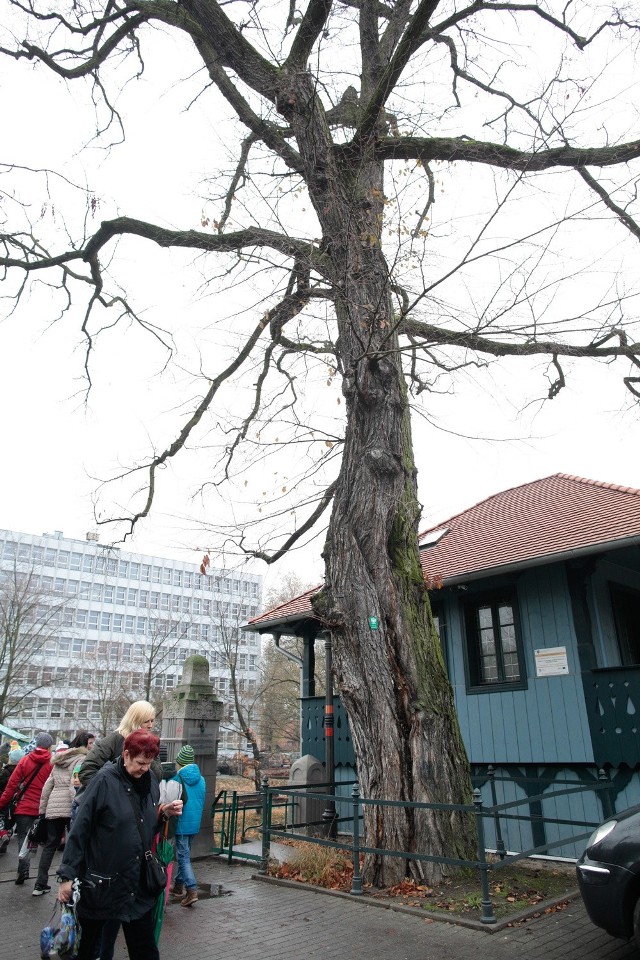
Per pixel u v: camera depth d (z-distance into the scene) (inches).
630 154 349.7
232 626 1131.9
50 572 2396.7
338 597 305.3
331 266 346.3
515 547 417.1
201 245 393.1
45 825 279.3
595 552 350.3
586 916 227.6
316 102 345.7
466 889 256.4
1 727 729.6
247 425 440.5
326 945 207.0
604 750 346.0
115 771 145.7
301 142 345.4
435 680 296.5
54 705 1973.4
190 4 336.8
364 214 337.7
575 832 349.7
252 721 1225.4
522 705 389.4
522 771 383.2
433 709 287.9
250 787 1146.0
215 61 354.6
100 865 137.4
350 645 298.4
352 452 326.6
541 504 535.8
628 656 401.1
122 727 187.3
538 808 369.4
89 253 432.5
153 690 1581.0
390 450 320.8
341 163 350.3
